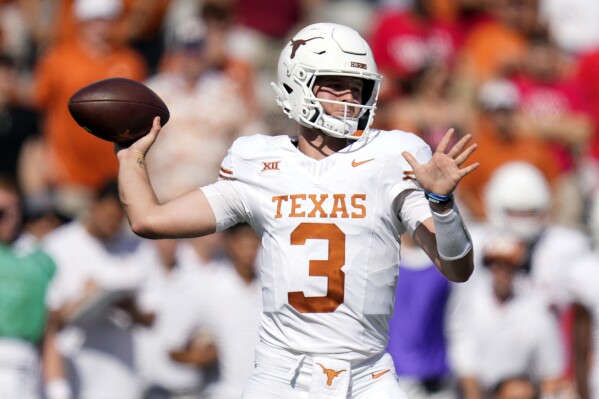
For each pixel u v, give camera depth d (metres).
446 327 31.22
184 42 39.97
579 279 32.62
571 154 42.62
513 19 44.44
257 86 44.62
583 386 32.44
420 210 17.78
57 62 40.50
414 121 40.06
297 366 17.84
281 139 18.48
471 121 41.00
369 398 17.95
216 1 40.97
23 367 28.75
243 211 18.34
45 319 29.44
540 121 42.09
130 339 31.55
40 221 34.56
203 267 32.62
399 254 18.28
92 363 31.17
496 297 31.75
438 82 40.72
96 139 39.81
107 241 31.58
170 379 32.16
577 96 42.91
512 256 31.44
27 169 40.12
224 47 41.56
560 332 34.00
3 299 28.70
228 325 32.31
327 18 48.47
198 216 18.16
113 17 40.94
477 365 31.48
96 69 40.62
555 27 47.09
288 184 18.02
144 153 18.52
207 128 39.59
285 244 17.91
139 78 41.53
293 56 18.22
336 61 17.95
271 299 18.05
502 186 34.75
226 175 18.45
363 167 17.95
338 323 17.78
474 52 44.22
